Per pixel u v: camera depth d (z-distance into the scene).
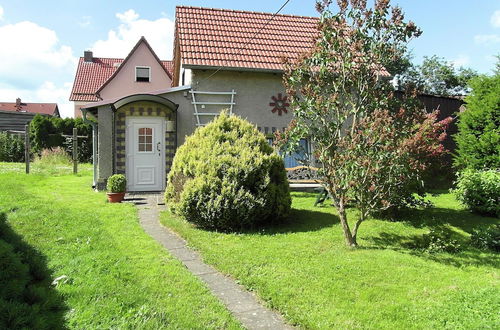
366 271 5.25
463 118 11.91
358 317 3.99
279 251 6.04
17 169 17.11
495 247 7.01
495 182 9.24
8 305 2.21
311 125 6.70
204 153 7.81
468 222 8.70
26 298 2.47
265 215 7.58
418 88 6.94
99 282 4.39
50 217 7.19
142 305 3.95
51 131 25.38
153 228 7.44
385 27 6.31
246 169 7.43
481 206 9.28
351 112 6.62
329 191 6.72
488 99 11.22
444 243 6.82
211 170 7.43
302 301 4.33
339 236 7.03
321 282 4.84
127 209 8.66
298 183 10.77
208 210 7.12
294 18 16.44
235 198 7.19
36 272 3.42
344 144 6.21
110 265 5.02
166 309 3.95
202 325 3.72
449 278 5.14
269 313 4.16
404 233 7.61
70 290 4.11
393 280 4.99
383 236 7.35
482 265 5.90
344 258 5.79
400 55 6.54
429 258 6.08
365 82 6.55
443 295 4.56
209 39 13.49
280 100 12.87
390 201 6.97
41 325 2.24
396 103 6.66
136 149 11.62
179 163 8.20
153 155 11.76
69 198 9.78
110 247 5.85
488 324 3.78
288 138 6.88
